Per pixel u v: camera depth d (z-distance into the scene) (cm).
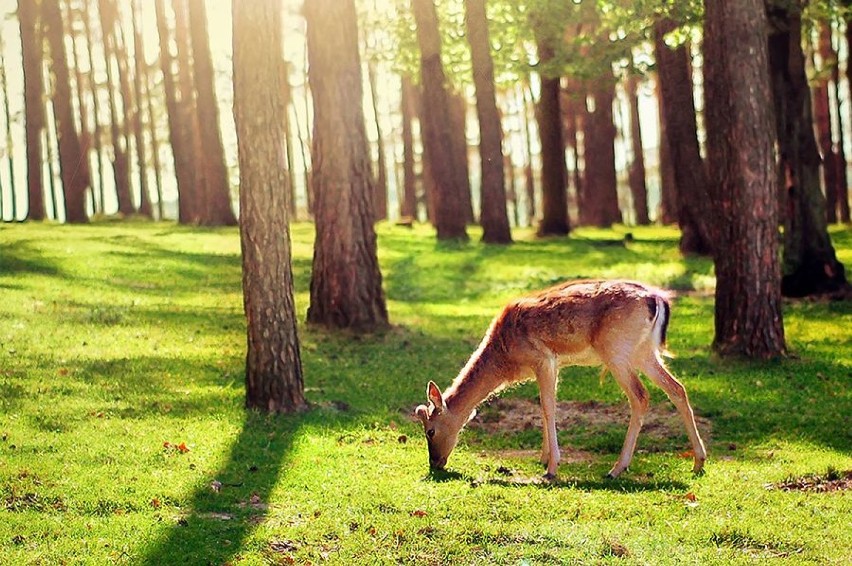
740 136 1543
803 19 2439
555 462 1004
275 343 1255
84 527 831
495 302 2364
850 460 1045
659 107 4966
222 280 2414
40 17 4444
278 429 1173
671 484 966
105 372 1418
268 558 778
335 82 1848
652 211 8725
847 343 1695
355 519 862
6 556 762
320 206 1872
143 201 5278
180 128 4862
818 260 2198
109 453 1041
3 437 1080
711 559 761
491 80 3334
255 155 1237
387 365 1588
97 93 5841
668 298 1029
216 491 941
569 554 774
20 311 1789
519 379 1046
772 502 902
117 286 2200
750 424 1203
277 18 1230
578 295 1024
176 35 4425
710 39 1574
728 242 1571
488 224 3462
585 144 4875
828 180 4328
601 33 2802
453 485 965
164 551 785
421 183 6581
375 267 1880
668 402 1316
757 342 1550
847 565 752
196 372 1453
